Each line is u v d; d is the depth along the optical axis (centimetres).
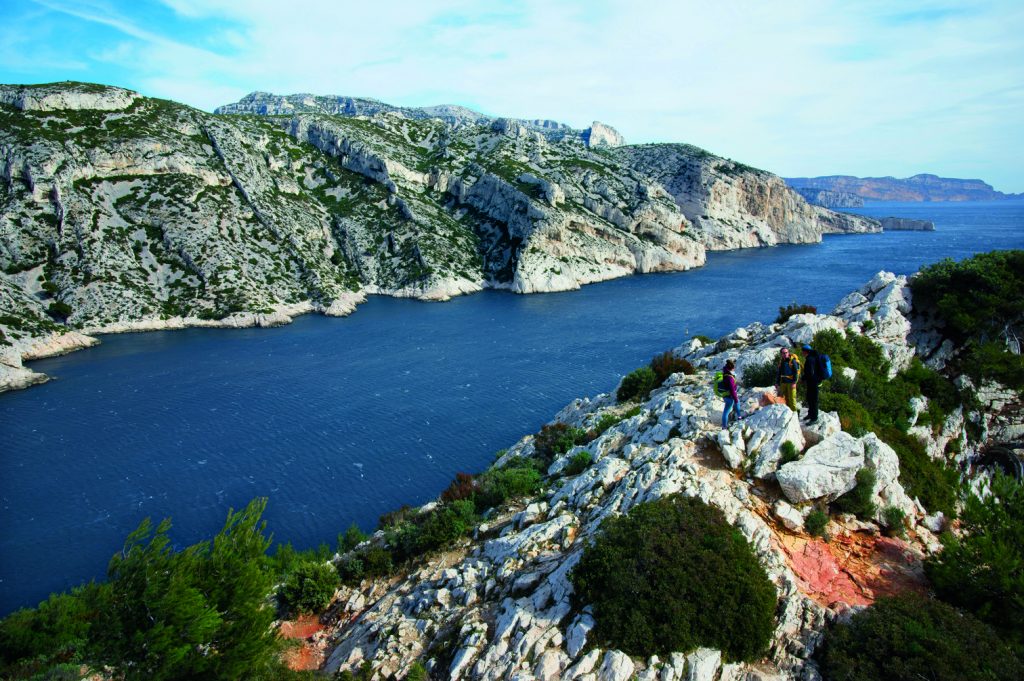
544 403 6431
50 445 5538
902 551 1694
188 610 1519
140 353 8731
